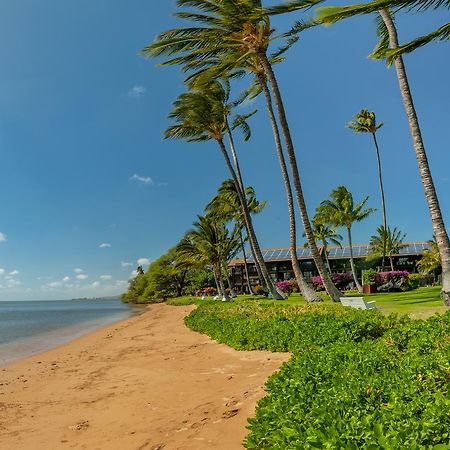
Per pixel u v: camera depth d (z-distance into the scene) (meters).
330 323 11.41
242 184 30.94
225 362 11.46
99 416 7.61
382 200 44.16
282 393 5.11
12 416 7.96
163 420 6.95
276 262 66.06
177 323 27.55
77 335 26.38
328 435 3.26
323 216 50.16
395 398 3.89
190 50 22.75
